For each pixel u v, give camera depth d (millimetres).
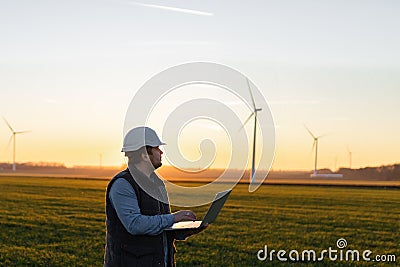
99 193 36000
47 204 28031
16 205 27297
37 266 11867
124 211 4598
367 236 18375
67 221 20688
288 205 29688
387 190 44094
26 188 39594
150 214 4719
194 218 4801
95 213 23891
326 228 20375
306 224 21500
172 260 5008
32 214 23094
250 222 21578
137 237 4711
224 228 19375
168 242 4973
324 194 38344
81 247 14461
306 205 29875
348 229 20219
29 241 15477
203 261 12656
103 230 18203
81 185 43875
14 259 12516
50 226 19094
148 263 4727
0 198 31203
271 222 21844
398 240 17531
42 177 56656
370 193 40188
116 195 4648
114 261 4746
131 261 4711
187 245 14961
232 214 24516
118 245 4730
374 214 25828
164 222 4621
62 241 15547
